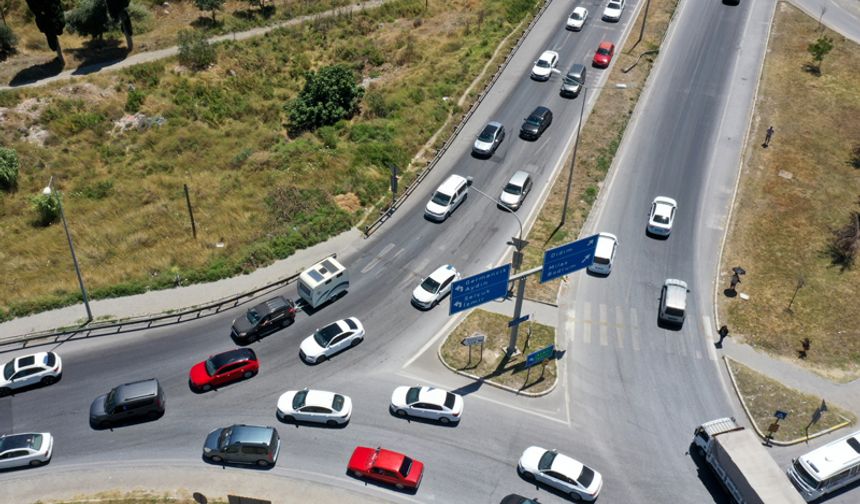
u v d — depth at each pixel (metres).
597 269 50.41
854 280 50.94
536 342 45.50
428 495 36.50
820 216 56.41
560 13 83.25
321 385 42.41
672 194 58.41
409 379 43.03
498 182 59.72
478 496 36.50
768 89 71.19
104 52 78.88
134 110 69.81
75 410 40.69
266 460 37.38
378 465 36.34
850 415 41.44
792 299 49.31
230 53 79.75
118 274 50.53
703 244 53.75
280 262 52.00
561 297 48.97
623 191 58.59
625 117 66.44
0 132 63.97
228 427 38.66
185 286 49.78
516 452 38.81
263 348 44.91
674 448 39.16
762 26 81.25
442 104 69.25
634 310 48.16
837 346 46.00
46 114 66.62
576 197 57.81
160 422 40.03
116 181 60.84
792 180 59.97
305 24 87.38
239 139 66.81
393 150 63.09
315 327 46.50
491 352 44.81
